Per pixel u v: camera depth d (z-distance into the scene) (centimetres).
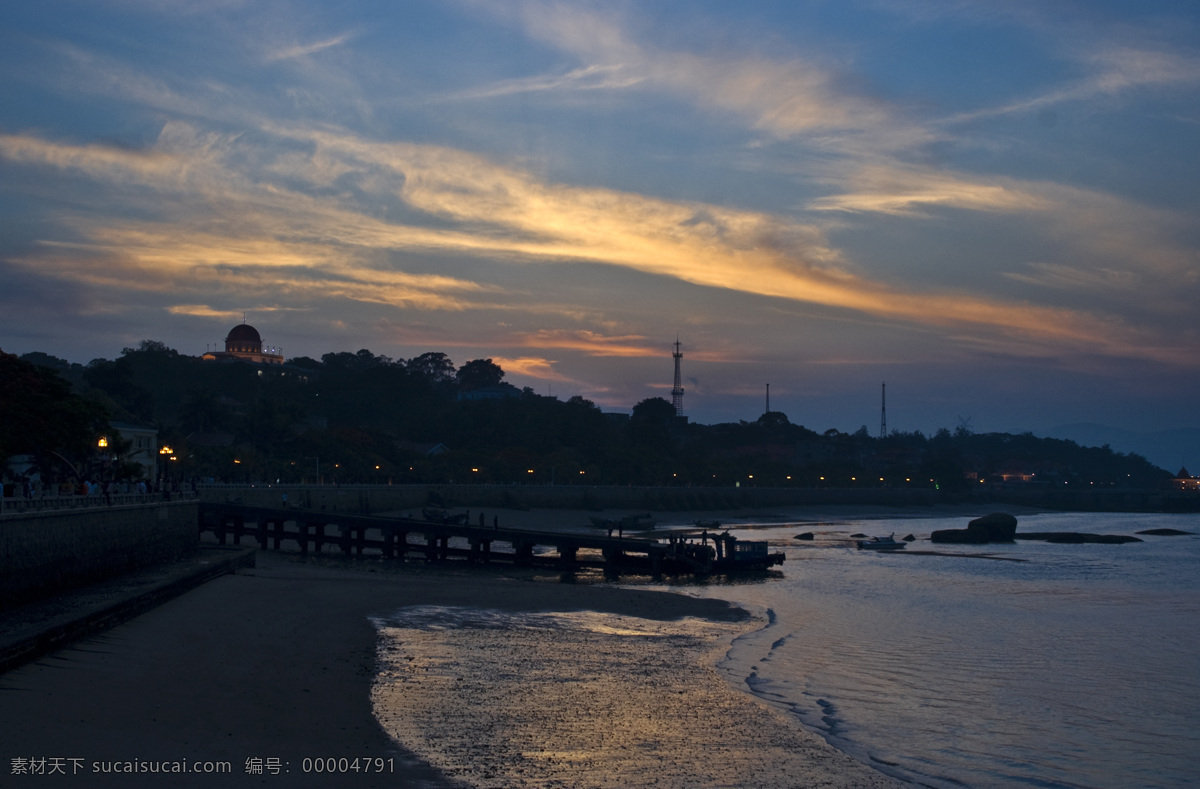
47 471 6159
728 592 6112
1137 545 11769
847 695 3169
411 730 2458
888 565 8431
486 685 3048
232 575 5356
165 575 4938
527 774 2172
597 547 7506
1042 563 8856
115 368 17012
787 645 4081
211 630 3466
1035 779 2389
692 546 7312
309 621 3938
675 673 3412
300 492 12156
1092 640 4391
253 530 8462
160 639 3189
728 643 4097
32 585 3812
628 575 7300
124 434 10375
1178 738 2781
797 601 5644
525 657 3569
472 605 4831
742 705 2956
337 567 7075
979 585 6769
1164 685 3453
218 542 8500
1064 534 12394
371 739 2342
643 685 3186
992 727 2845
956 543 12106
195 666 2880
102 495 4694
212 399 17200
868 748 2570
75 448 6394
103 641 3059
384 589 5134
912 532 14725
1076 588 6619
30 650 2662
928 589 6462
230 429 17425
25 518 3734
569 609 4900
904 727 2802
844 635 4384
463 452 19425
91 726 2175
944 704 3094
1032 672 3644
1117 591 6444
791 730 2697
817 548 10638
